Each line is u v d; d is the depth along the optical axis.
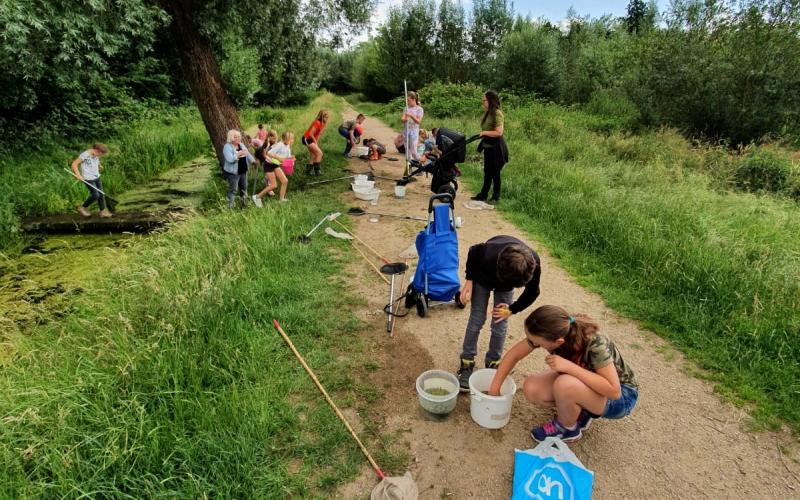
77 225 7.04
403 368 3.52
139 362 3.15
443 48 32.03
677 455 2.73
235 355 3.39
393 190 8.69
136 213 7.46
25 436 2.62
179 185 9.68
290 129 14.77
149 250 5.41
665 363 3.59
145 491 2.35
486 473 2.63
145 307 3.89
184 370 3.21
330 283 4.82
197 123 15.41
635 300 4.48
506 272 2.60
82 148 11.22
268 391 3.11
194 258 4.74
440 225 4.00
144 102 16.33
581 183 7.72
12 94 10.35
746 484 2.54
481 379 3.08
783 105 11.96
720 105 12.65
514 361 2.76
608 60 20.70
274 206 6.80
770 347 3.54
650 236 5.36
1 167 8.79
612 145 11.41
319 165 9.78
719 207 6.77
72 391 2.86
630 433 2.90
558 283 4.94
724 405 3.12
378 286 4.79
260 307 4.19
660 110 13.98
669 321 4.11
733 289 4.20
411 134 9.82
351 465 2.64
